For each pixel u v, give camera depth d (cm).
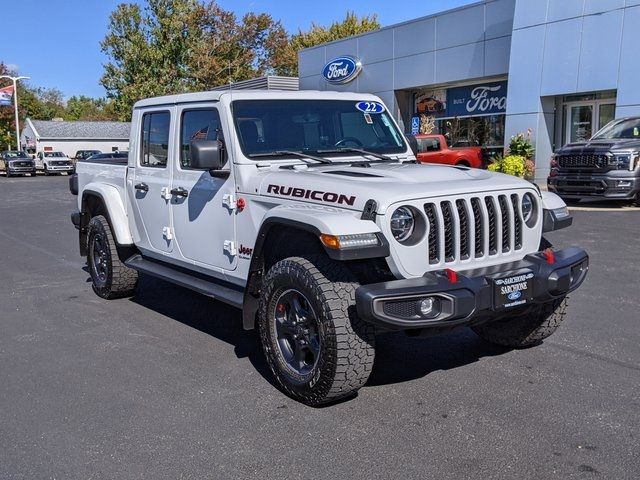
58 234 1327
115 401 451
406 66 2420
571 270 449
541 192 500
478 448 372
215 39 4909
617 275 782
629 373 479
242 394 459
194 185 553
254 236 487
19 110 7094
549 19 1858
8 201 2209
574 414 412
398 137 591
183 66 4922
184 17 4775
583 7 1775
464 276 405
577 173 1391
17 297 764
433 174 464
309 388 424
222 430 404
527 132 1950
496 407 426
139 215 651
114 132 6944
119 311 688
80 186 786
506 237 451
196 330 616
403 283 392
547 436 384
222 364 521
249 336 594
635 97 1681
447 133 2436
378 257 405
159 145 612
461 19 2200
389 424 406
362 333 406
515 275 416
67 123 6875
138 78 4831
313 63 2817
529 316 511
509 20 2055
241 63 4912
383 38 2494
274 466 358
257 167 499
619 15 1698
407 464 356
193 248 566
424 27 2330
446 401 438
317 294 407
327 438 389
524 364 504
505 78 2186
